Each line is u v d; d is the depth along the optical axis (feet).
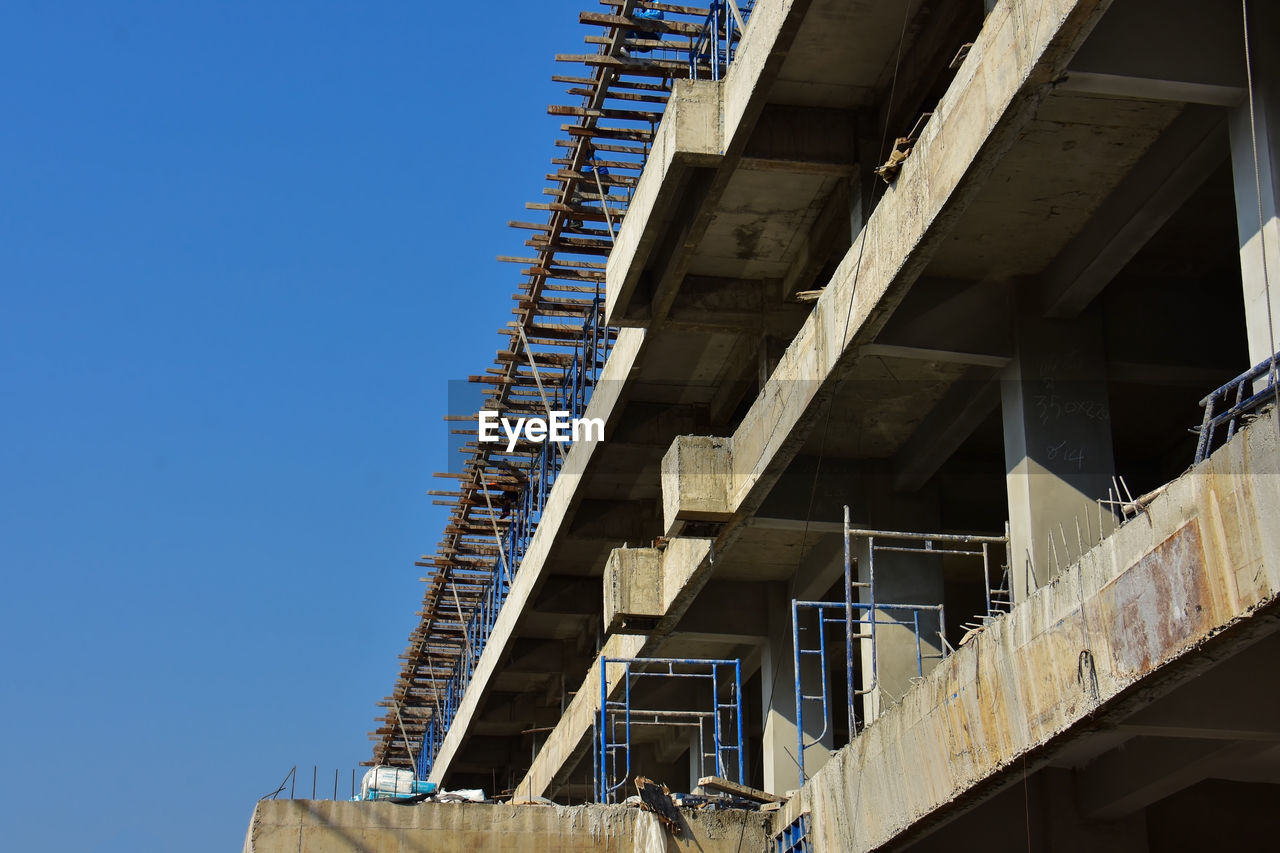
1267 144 44.80
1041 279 62.85
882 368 68.08
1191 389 70.69
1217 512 38.11
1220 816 60.64
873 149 68.54
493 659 123.54
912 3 61.11
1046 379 61.82
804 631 89.86
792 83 67.36
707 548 77.92
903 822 55.31
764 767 89.66
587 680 106.93
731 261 79.00
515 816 63.52
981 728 50.06
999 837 59.00
